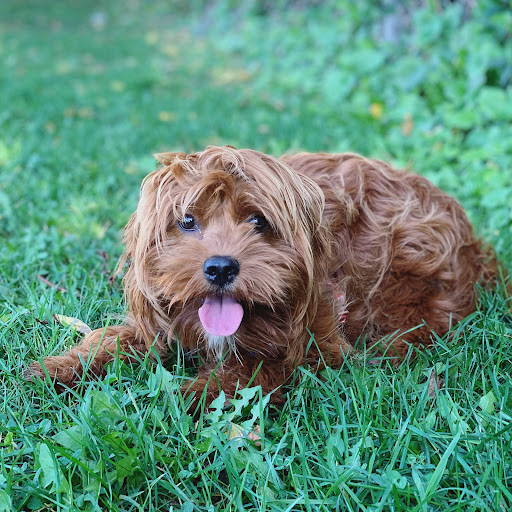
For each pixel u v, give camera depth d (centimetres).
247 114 164
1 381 72
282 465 64
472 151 114
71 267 89
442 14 142
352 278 79
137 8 376
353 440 66
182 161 70
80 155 127
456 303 83
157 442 64
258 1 245
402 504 60
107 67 234
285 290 70
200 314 69
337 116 155
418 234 81
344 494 61
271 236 71
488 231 101
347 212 80
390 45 160
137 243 71
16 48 267
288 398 70
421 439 66
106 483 61
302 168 84
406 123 132
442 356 76
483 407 68
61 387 71
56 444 64
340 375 73
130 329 76
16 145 126
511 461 63
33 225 99
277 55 217
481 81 124
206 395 70
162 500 62
